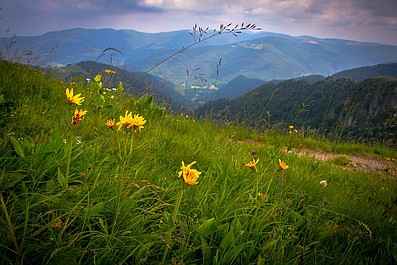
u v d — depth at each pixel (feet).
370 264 8.11
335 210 11.12
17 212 5.77
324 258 7.61
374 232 10.12
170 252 6.46
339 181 18.65
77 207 5.90
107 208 6.84
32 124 10.21
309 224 8.89
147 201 7.53
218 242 6.98
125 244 6.04
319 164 20.59
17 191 6.64
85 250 5.36
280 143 16.79
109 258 5.60
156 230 6.73
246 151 16.26
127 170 8.06
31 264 5.03
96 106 14.90
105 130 11.21
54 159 7.50
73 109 12.77
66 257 4.82
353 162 31.07
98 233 6.01
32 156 7.24
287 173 13.14
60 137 8.32
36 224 5.34
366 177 22.53
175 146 13.01
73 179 7.31
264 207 8.58
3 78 15.43
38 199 6.11
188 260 6.37
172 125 17.88
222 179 10.66
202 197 8.41
